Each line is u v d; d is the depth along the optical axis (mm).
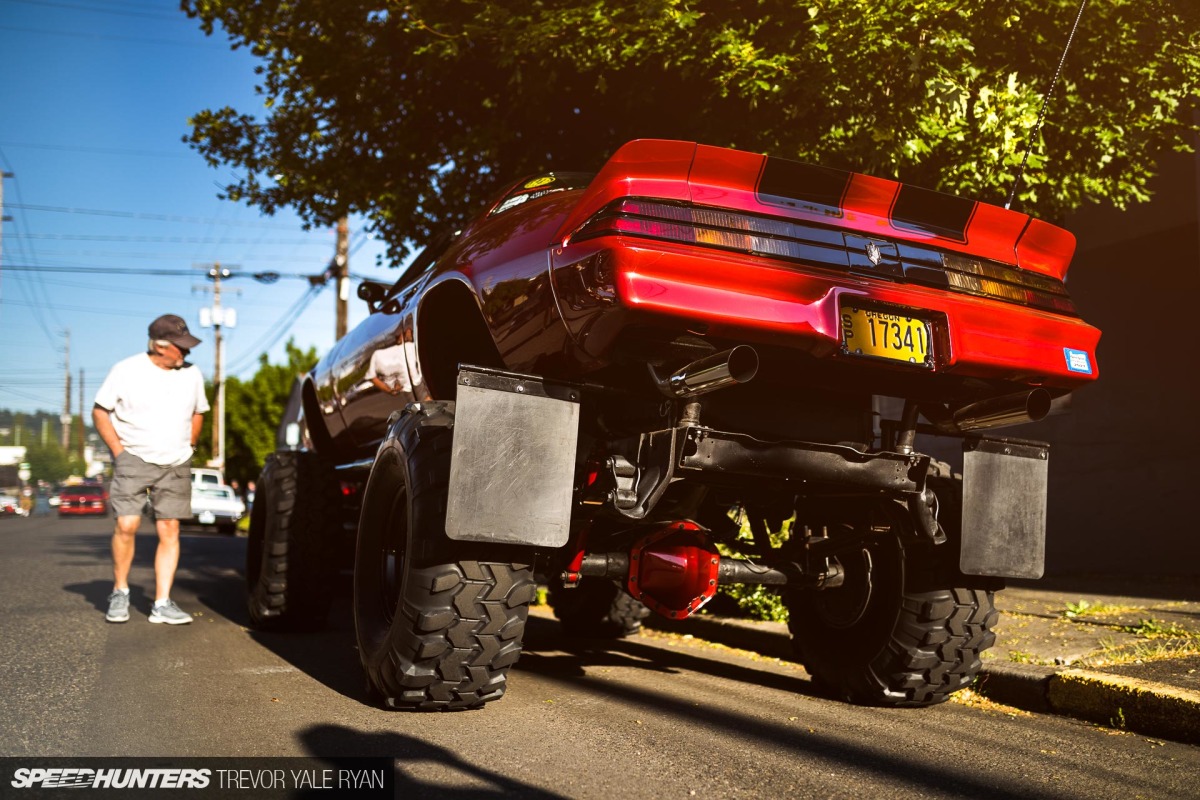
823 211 3012
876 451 3588
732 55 4926
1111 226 7566
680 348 2891
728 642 5426
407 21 6109
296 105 7516
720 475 3350
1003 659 4137
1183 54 5383
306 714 3240
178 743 2869
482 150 6668
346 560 5469
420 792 2410
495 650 3090
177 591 7617
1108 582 6715
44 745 2854
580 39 5168
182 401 5594
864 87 4941
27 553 12492
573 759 2742
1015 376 3227
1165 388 7137
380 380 4777
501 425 2846
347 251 23484
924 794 2523
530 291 3109
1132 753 3035
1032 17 5312
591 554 3334
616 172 2801
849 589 3824
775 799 2436
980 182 5316
